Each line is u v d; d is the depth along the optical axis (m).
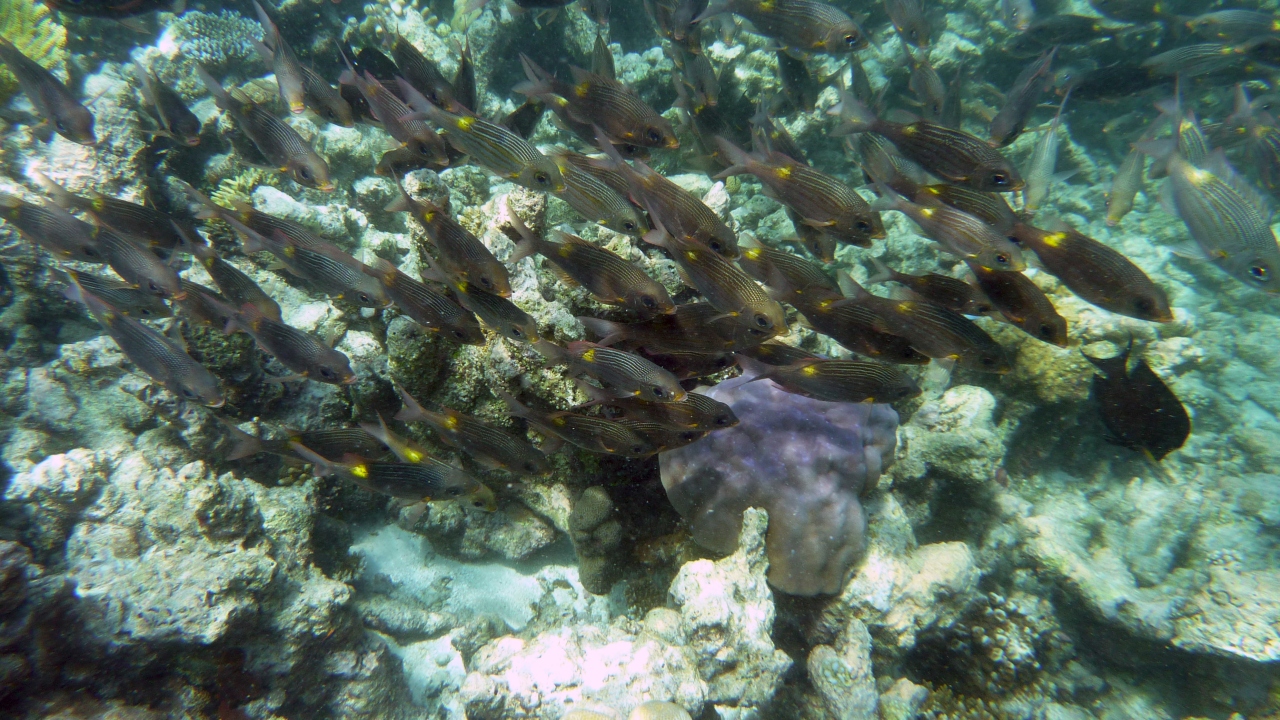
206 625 0.65
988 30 1.98
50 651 0.61
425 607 0.90
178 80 1.38
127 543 0.69
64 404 0.86
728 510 0.81
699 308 0.73
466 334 0.72
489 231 0.83
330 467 0.72
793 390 0.74
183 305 0.78
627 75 1.58
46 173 1.03
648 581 0.88
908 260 1.27
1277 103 1.41
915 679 0.91
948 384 1.12
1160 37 1.92
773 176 0.74
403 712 0.81
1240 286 1.79
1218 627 0.94
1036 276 1.19
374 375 0.93
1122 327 1.13
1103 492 1.19
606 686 0.72
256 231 0.79
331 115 0.86
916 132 0.77
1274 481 1.21
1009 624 0.89
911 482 0.98
